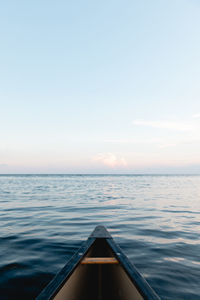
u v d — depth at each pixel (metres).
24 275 2.83
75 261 2.19
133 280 1.79
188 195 16.28
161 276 2.86
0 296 2.34
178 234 5.08
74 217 7.07
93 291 2.39
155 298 1.53
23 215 7.36
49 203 10.69
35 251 3.79
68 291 1.81
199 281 2.74
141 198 13.68
